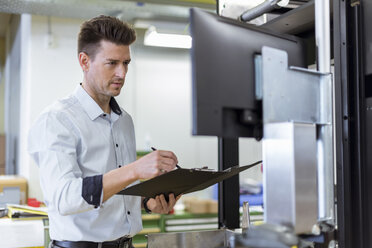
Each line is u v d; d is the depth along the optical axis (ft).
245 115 2.96
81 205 3.88
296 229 2.84
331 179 3.27
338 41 3.76
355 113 3.71
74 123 4.60
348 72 3.73
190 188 4.35
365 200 3.66
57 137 4.32
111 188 3.87
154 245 4.17
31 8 11.10
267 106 2.88
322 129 3.29
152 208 4.90
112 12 12.01
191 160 18.53
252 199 11.44
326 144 3.27
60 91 12.54
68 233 4.53
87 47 4.57
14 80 16.21
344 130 3.72
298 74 3.12
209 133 2.73
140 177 3.80
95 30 4.47
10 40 17.43
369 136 3.61
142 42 13.44
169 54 17.88
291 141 2.86
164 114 18.15
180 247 4.29
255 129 3.11
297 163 2.87
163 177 3.54
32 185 11.64
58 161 4.19
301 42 3.64
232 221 5.56
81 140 4.62
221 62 2.83
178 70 18.34
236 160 5.63
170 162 3.78
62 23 12.61
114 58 4.47
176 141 18.34
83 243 4.54
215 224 12.83
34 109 12.22
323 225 3.17
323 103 3.29
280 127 2.93
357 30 3.70
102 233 4.63
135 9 11.22
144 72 17.80
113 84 4.59
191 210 12.69
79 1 10.38
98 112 4.82
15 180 10.43
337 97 3.77
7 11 11.30
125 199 4.89
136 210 5.04
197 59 2.69
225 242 4.49
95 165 4.69
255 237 2.72
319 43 3.41
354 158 3.72
